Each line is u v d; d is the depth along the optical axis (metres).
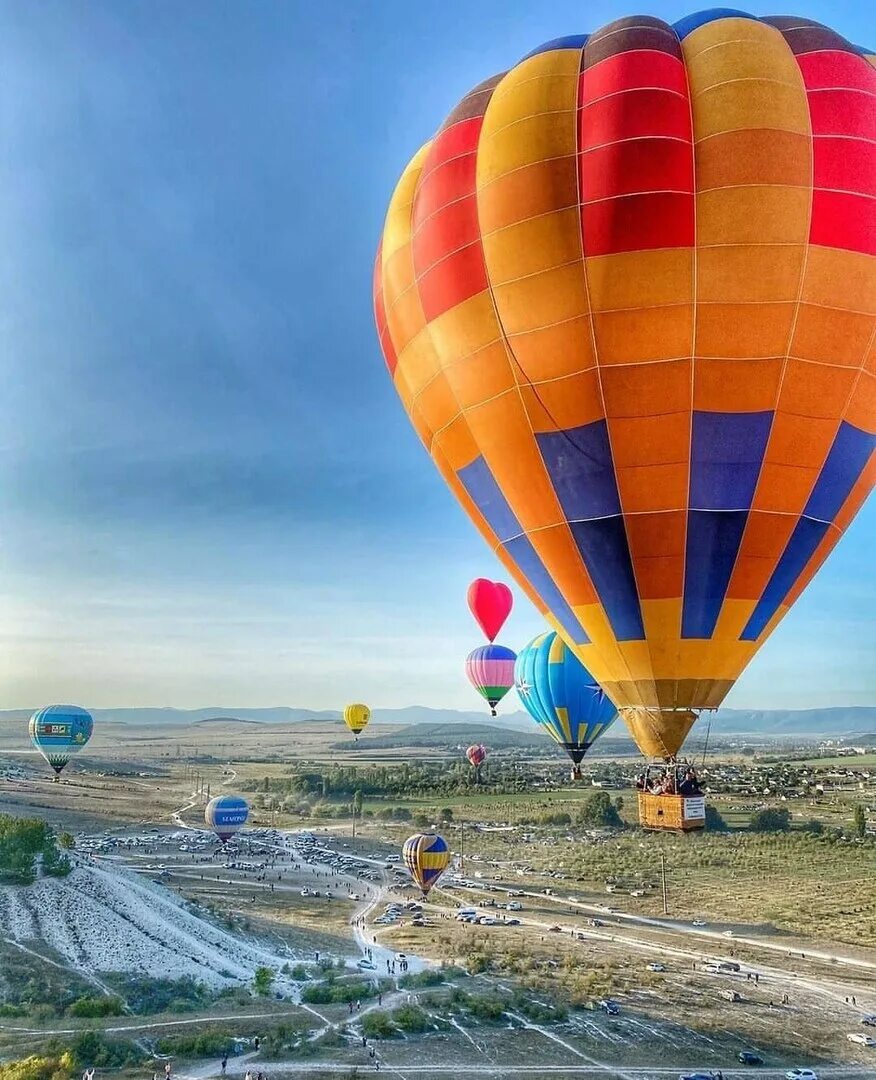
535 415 20.38
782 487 19.58
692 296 18.48
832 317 18.69
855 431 19.84
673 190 18.45
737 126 18.48
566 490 20.50
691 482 19.47
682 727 20.62
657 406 19.16
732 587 20.09
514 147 19.91
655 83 19.08
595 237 18.86
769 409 19.00
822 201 18.44
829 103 18.89
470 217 20.77
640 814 20.67
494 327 20.52
